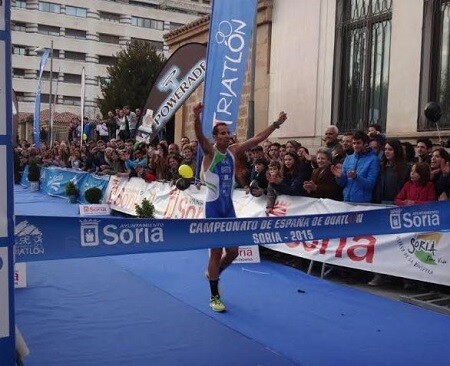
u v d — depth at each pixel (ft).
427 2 24.75
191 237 9.76
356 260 16.97
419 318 13.64
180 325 12.91
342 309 14.38
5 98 6.15
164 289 16.37
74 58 189.88
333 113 30.12
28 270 18.71
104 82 117.50
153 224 9.29
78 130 71.87
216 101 21.34
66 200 44.37
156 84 31.89
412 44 25.35
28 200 44.80
